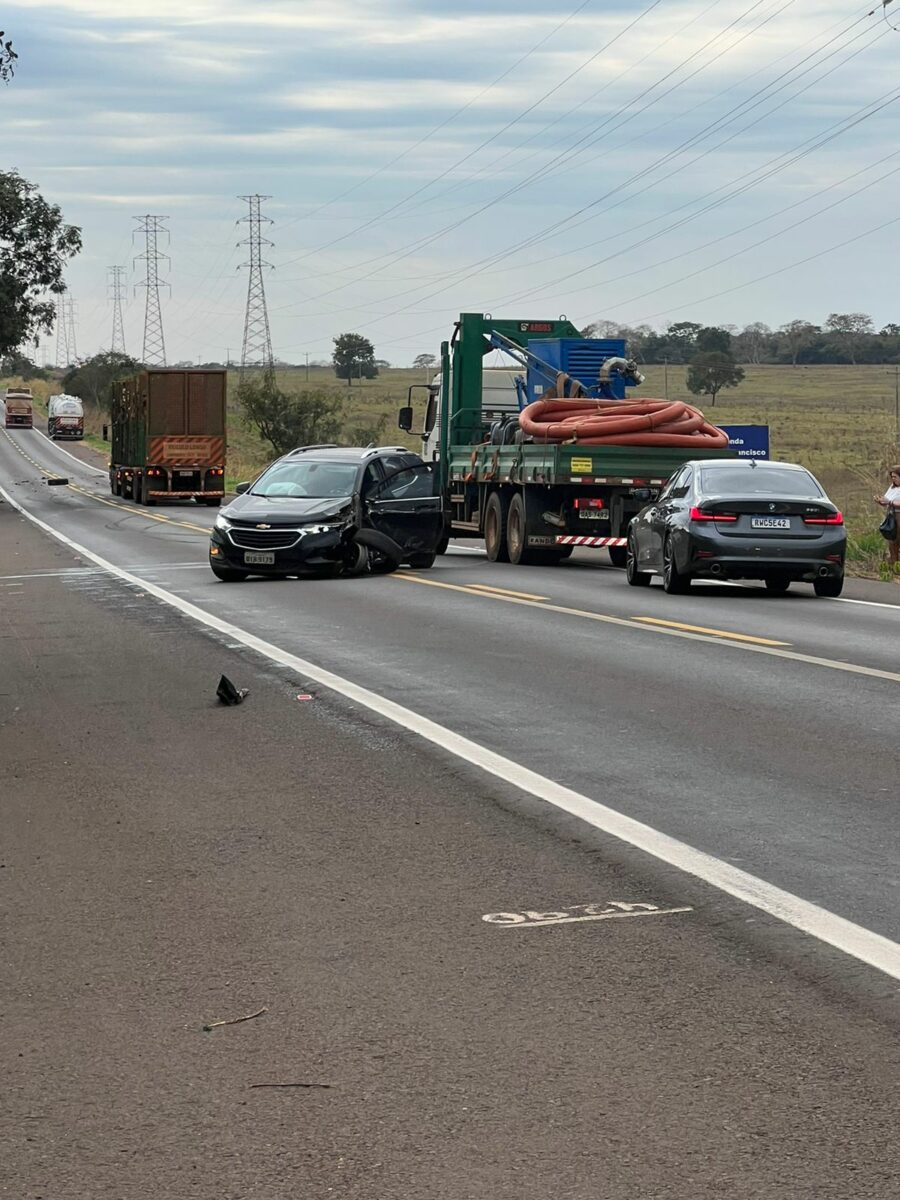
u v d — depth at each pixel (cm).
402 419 3272
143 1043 501
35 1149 422
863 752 960
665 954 580
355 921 629
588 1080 462
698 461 2119
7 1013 531
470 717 1100
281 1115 441
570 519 2589
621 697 1180
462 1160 410
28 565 2817
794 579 2022
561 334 3095
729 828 773
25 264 6006
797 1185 392
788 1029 501
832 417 10994
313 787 885
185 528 4141
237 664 1404
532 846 744
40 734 1082
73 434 12656
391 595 2042
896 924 613
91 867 723
